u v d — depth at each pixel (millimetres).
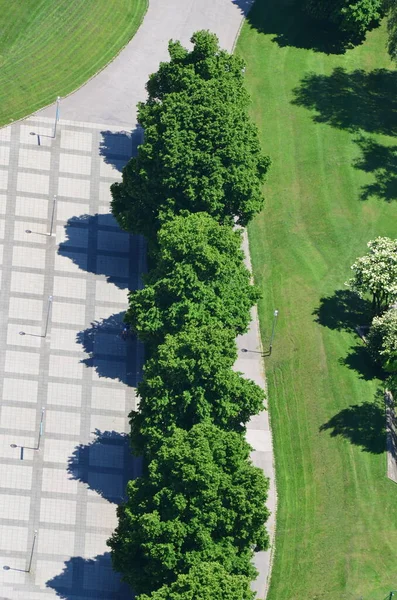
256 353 149625
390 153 169125
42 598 133500
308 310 153375
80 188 161375
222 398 129375
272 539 136750
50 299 150375
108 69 172125
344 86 174875
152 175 146750
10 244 155375
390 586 134625
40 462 141375
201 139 144875
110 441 143750
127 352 149875
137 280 155625
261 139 168000
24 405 144500
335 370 148625
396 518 139125
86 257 156125
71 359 148375
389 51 174000
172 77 150750
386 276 149250
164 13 179000
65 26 173875
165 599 119312
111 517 139125
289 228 160250
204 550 122062
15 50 170500
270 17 180750
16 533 136750
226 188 145875
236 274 139125
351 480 141000
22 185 160000
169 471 125000
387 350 144625
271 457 142375
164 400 129625
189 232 138625
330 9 177000
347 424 144750
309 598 133250
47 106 166875
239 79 152750
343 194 164125
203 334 130250
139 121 152250
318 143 168750
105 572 135625
